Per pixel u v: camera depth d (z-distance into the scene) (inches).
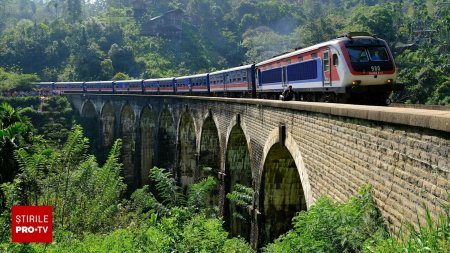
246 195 848.9
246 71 1198.3
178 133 1551.4
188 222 440.1
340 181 460.8
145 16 5251.0
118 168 772.6
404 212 330.3
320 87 769.6
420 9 4271.7
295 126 619.8
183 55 4584.2
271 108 734.5
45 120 2432.3
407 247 252.8
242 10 5999.0
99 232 633.6
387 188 357.7
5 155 763.4
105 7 6899.6
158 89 2041.1
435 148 292.8
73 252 460.8
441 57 2780.5
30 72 3998.5
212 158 1288.1
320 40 3442.4
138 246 436.8
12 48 4178.2
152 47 4512.8
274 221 834.8
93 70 3895.2
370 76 679.7
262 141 792.3
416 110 359.6
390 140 353.7
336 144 472.1
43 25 4554.6
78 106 2687.0
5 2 6589.6
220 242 412.2
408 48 3107.8
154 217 479.2
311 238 343.3
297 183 814.5
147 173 2031.3
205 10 5659.5
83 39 4266.7
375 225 351.9
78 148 721.0
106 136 2465.6
